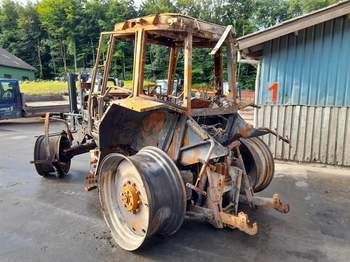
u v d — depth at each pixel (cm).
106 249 324
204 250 323
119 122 386
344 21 606
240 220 302
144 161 312
